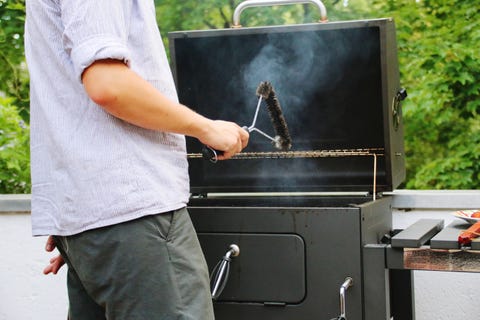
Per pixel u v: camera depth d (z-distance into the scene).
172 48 2.18
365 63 2.21
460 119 4.90
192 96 2.30
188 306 1.44
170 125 1.41
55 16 1.45
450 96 4.65
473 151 4.61
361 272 1.76
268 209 1.83
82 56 1.32
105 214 1.39
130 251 1.39
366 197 2.18
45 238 2.56
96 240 1.41
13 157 3.74
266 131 2.31
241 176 2.34
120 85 1.33
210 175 2.36
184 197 1.49
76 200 1.41
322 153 2.25
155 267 1.40
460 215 1.95
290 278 1.82
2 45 4.56
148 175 1.42
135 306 1.41
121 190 1.39
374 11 4.98
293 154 2.27
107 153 1.40
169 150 1.48
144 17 1.47
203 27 5.12
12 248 2.58
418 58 4.68
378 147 2.28
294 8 5.02
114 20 1.36
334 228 1.78
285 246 1.82
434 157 5.05
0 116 3.87
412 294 2.21
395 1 4.96
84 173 1.40
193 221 1.89
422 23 4.87
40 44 1.48
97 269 1.42
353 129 2.28
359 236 1.76
